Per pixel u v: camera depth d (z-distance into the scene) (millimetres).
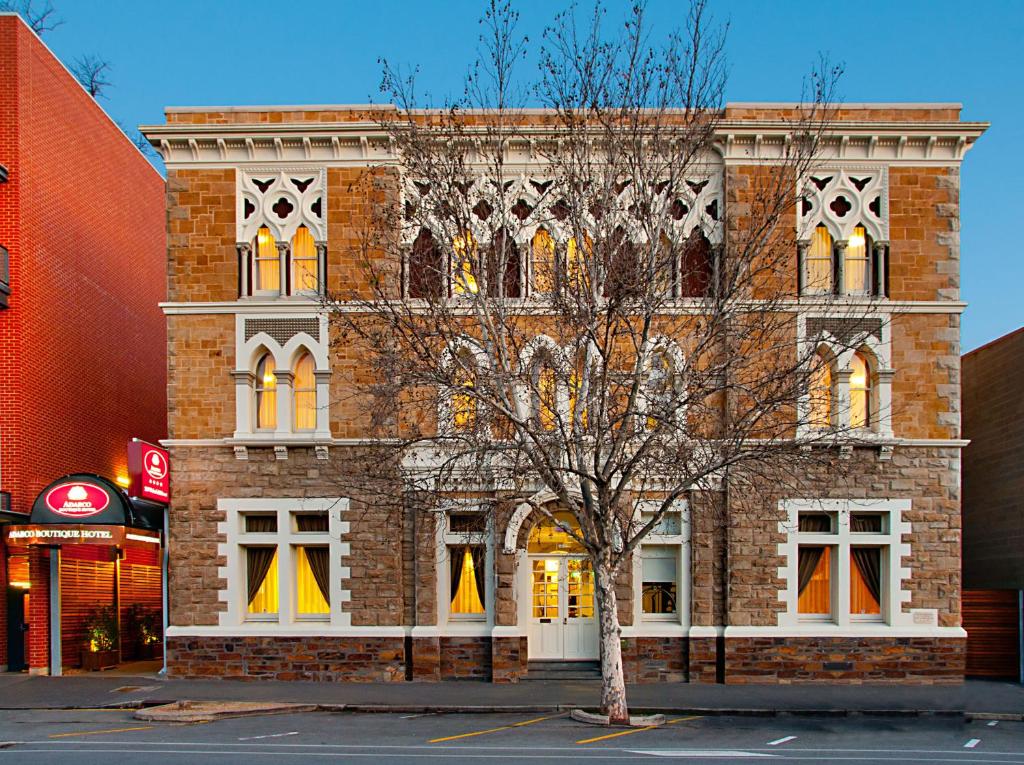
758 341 18312
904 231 21703
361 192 21922
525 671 20812
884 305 21375
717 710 17391
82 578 24406
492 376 16797
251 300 21797
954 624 21094
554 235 19578
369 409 19047
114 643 24750
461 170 18328
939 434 21391
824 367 19578
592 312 16312
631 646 21094
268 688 19875
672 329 20438
